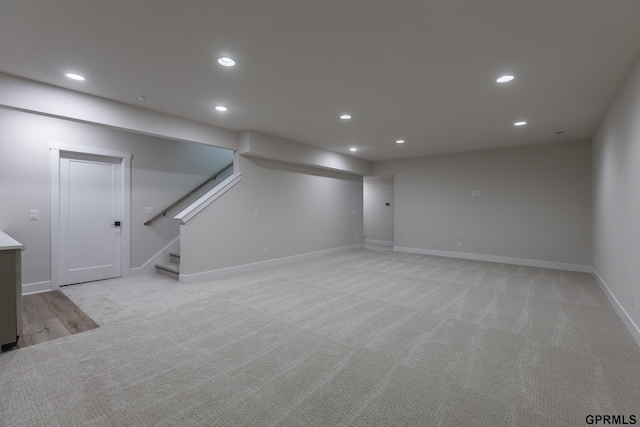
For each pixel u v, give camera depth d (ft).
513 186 19.99
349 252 24.88
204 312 10.65
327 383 6.46
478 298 12.33
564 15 6.51
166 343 8.30
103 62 8.68
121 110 11.93
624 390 6.22
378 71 9.26
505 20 6.71
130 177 15.96
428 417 5.42
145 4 6.16
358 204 26.86
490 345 8.22
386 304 11.53
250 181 17.48
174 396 6.03
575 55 8.22
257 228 17.93
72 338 8.61
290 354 7.71
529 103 11.85
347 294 12.80
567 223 18.21
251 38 7.48
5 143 12.28
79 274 14.47
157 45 7.79
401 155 23.50
